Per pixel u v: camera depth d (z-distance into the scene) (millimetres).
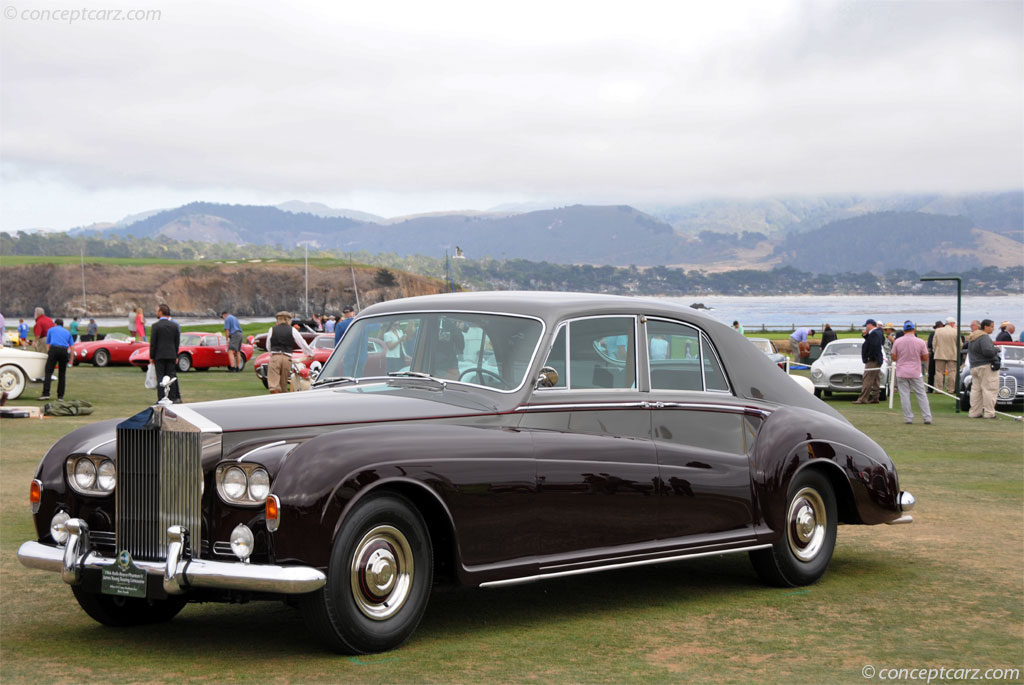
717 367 6035
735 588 6164
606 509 5285
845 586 6207
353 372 5875
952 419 18578
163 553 4527
